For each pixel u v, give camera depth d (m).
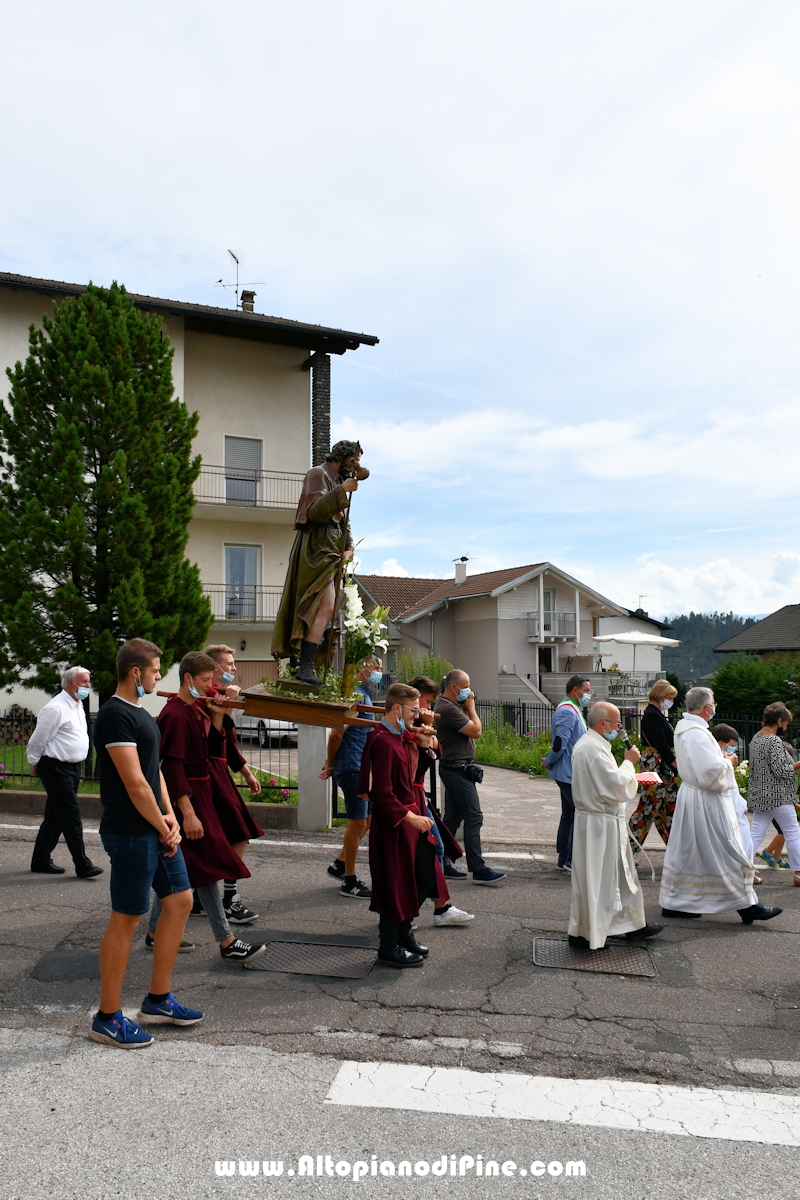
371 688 6.99
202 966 5.10
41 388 13.82
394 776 5.19
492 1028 4.27
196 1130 3.24
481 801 12.10
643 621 45.38
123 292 14.73
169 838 4.01
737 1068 3.89
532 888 7.11
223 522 24.77
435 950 5.46
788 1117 3.46
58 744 6.92
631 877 5.65
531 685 33.53
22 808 10.00
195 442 23.70
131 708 4.06
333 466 6.75
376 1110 3.43
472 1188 2.90
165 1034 4.14
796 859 7.50
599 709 5.65
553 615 36.53
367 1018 4.37
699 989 4.86
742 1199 2.87
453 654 38.28
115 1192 2.83
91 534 13.33
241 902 6.09
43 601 13.02
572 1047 4.07
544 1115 3.43
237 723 17.42
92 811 9.62
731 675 24.25
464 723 7.32
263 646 25.03
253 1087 3.60
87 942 5.45
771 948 5.63
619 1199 2.86
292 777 10.95
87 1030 4.16
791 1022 4.42
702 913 6.23
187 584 14.02
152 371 14.47
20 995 4.58
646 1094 3.63
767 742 7.66
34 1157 3.03
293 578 6.54
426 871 5.65
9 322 20.69
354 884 6.70
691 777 6.32
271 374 24.77
